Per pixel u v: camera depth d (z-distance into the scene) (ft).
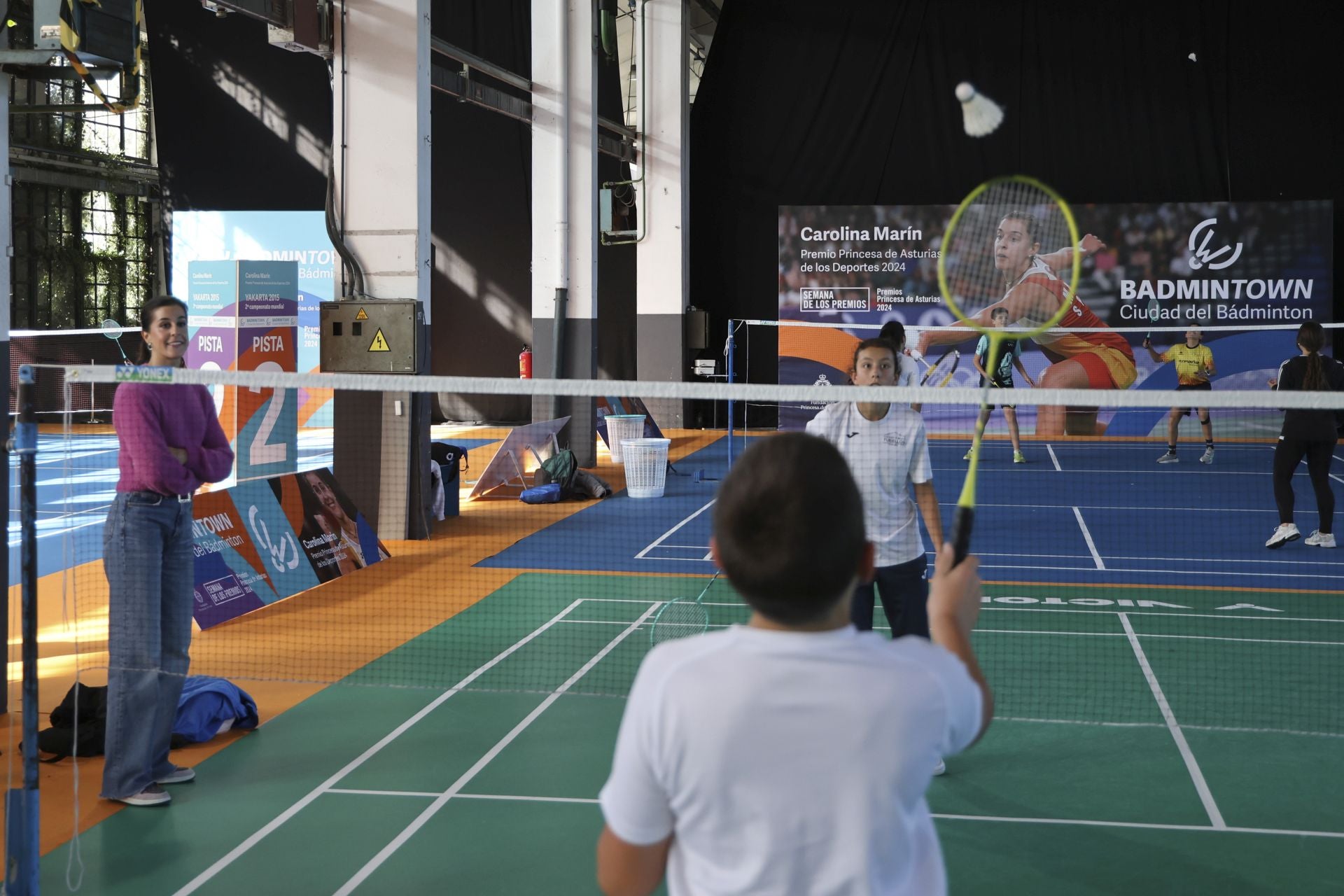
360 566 30.68
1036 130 66.03
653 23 65.00
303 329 68.28
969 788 15.87
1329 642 23.09
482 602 26.94
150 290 77.20
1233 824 14.62
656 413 70.33
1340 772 16.30
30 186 69.72
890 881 4.88
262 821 14.85
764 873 4.83
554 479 43.80
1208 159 64.80
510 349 70.85
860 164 68.23
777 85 68.90
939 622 5.66
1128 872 13.29
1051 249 64.69
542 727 18.33
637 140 65.87
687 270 68.28
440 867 13.51
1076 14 65.31
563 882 13.12
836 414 15.52
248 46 69.10
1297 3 63.36
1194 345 53.26
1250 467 52.49
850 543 4.94
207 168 70.08
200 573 25.04
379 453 35.17
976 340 64.95
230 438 34.27
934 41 66.80
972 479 6.15
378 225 35.50
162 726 15.88
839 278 66.54
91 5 17.94
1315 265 62.64
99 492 42.06
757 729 4.78
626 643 23.27
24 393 11.60
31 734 11.72
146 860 13.73
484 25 65.10
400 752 17.26
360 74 35.29
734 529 4.96
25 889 11.75
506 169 69.67
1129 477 49.06
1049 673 21.01
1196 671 21.08
